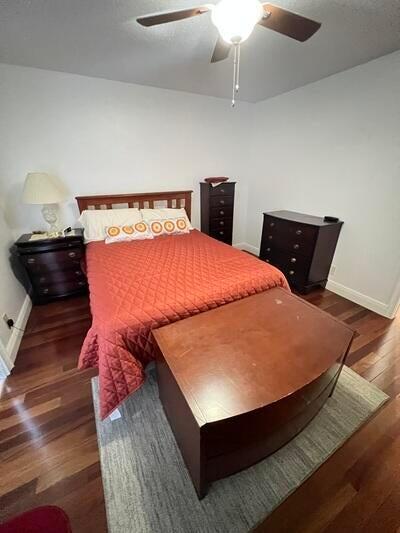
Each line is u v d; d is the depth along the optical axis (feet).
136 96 8.85
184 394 3.06
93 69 7.37
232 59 6.72
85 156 8.71
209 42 5.77
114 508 3.31
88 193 9.18
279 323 4.41
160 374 4.27
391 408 4.70
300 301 5.13
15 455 3.94
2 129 7.44
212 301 4.93
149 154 9.79
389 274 7.43
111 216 8.82
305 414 3.87
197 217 11.96
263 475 3.67
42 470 3.75
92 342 4.28
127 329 4.13
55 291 8.36
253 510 3.30
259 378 3.30
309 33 4.01
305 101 8.99
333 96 8.02
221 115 10.77
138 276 5.65
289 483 3.58
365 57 6.66
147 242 8.32
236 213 13.16
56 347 6.33
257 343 3.93
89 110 8.30
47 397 4.95
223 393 3.08
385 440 4.16
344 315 7.72
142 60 6.75
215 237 11.69
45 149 8.09
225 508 3.32
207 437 2.84
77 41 5.72
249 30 3.70
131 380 4.12
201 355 3.68
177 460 3.86
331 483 3.59
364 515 3.26
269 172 11.35
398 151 6.72
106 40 5.66
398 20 4.99
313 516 3.26
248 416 2.92
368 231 7.79
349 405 4.73
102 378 4.00
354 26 5.22
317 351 3.77
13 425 4.41
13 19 4.83
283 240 9.41
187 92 9.68
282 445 3.81
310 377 3.33
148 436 4.20
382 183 7.20
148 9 4.62
